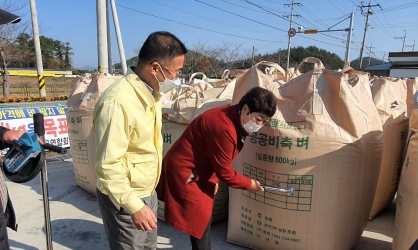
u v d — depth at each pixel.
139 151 1.64
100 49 7.81
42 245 2.63
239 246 2.52
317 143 1.99
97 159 1.49
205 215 1.92
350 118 1.99
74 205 3.40
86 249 2.59
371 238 2.68
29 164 1.64
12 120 5.29
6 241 1.40
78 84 3.64
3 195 1.53
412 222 1.75
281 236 2.21
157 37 1.53
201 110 2.63
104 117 1.47
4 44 18.08
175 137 2.71
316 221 2.09
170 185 1.94
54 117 5.82
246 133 1.79
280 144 2.06
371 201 2.30
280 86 2.19
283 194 2.11
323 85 2.04
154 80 1.58
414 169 1.82
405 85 4.02
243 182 1.86
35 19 14.07
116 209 1.68
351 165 2.01
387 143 2.72
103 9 7.72
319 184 2.03
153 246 2.02
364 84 2.32
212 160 1.79
